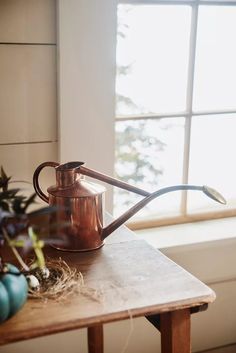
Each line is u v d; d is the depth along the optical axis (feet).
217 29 5.59
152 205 5.82
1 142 4.55
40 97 4.58
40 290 3.12
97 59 4.62
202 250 5.44
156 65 5.45
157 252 3.73
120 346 5.49
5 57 4.37
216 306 5.81
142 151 5.68
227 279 5.72
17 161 4.65
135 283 3.24
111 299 3.03
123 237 4.00
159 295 3.09
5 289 2.70
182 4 5.28
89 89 4.66
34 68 4.49
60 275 3.32
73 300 3.02
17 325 2.75
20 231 2.77
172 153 5.79
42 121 4.65
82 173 3.70
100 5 4.50
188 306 3.04
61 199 3.59
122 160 5.64
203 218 5.98
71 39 4.47
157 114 5.54
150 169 5.78
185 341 3.19
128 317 2.90
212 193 3.53
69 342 5.24
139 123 5.55
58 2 4.34
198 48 5.56
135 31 5.26
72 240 3.67
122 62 5.30
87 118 4.73
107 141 4.88
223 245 5.53
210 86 5.74
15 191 2.90
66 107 4.62
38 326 2.75
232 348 6.07
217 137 5.96
